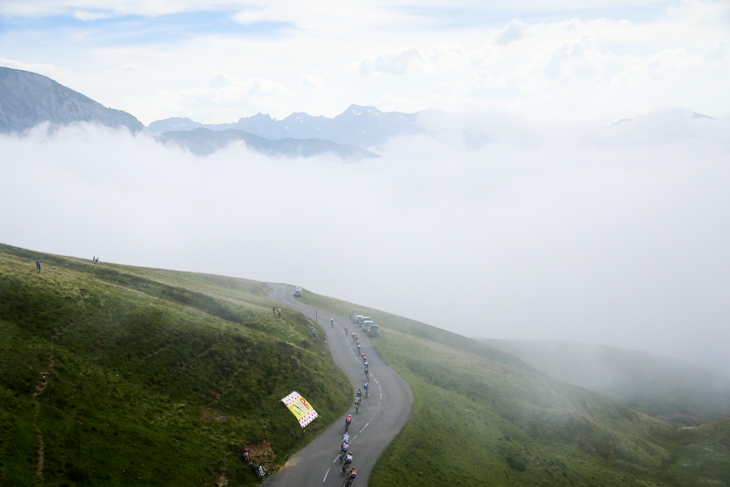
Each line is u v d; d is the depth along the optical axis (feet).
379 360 273.95
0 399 111.75
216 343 189.47
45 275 185.78
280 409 170.19
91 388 134.00
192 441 133.39
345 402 203.92
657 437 299.58
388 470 147.54
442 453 177.99
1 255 216.33
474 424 225.15
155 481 111.65
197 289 287.69
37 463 99.71
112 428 122.21
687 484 222.48
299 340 247.50
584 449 240.12
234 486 125.90
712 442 277.44
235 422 151.23
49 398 121.08
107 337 161.58
